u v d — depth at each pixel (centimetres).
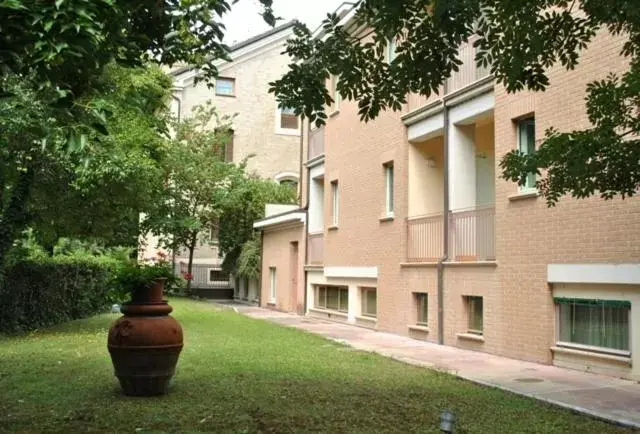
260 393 796
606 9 565
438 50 677
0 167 1099
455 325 1347
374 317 1741
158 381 767
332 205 2055
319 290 2162
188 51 686
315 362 1062
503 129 1213
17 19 385
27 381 860
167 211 2831
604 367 976
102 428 628
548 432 634
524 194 1141
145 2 573
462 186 1414
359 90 721
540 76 678
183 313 2002
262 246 2736
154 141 1655
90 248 2247
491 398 795
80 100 487
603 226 980
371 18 671
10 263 1453
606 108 558
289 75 708
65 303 1706
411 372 983
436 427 641
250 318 1975
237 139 3534
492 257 1268
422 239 1523
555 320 1085
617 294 964
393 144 1652
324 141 2133
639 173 565
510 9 613
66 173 1291
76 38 404
